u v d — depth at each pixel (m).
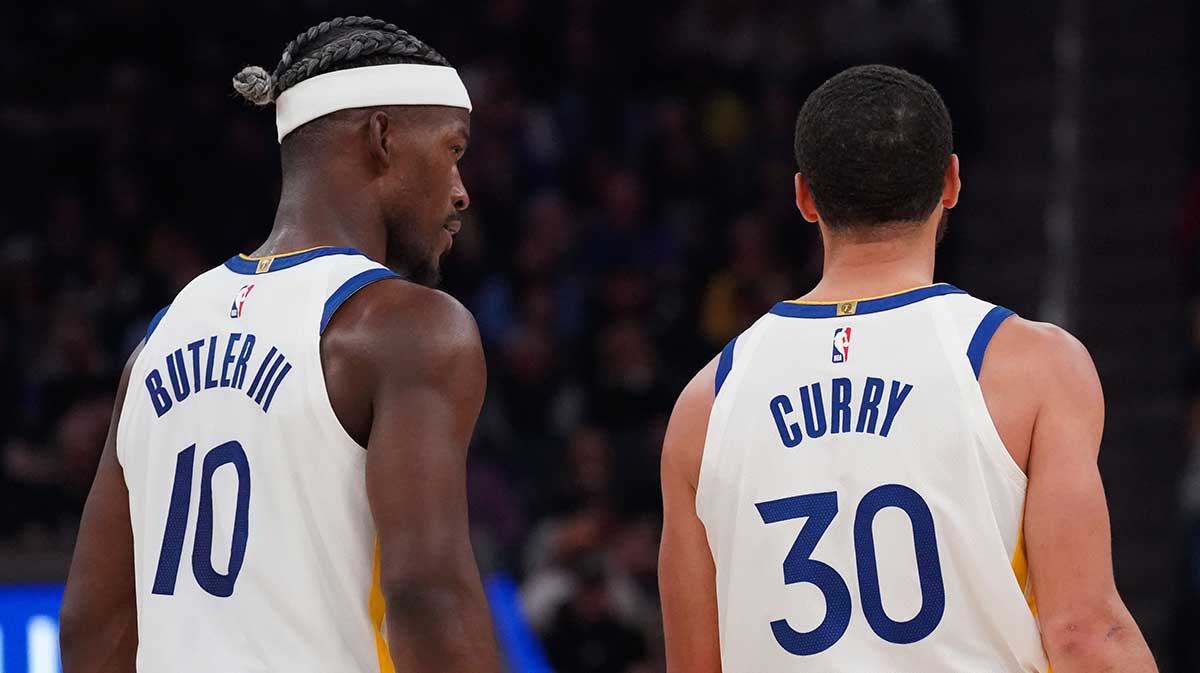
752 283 18.39
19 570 9.48
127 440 4.61
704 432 4.46
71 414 14.46
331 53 4.62
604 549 13.56
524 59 21.55
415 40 4.73
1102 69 20.64
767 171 19.95
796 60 21.67
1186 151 19.89
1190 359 17.47
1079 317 18.53
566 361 16.80
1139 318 18.53
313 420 4.30
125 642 4.74
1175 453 17.00
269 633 4.27
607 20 21.89
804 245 19.03
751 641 4.32
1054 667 4.07
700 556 4.52
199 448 4.43
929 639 4.13
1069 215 18.84
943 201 4.50
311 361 4.33
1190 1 20.67
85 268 17.84
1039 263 19.28
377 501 4.19
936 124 4.36
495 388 16.52
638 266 18.84
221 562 4.33
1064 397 4.17
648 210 19.83
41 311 16.69
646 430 16.33
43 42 20.50
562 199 19.62
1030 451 4.18
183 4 20.88
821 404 4.30
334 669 4.27
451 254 18.38
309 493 4.30
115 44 20.59
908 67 21.20
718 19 21.94
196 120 19.84
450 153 4.73
